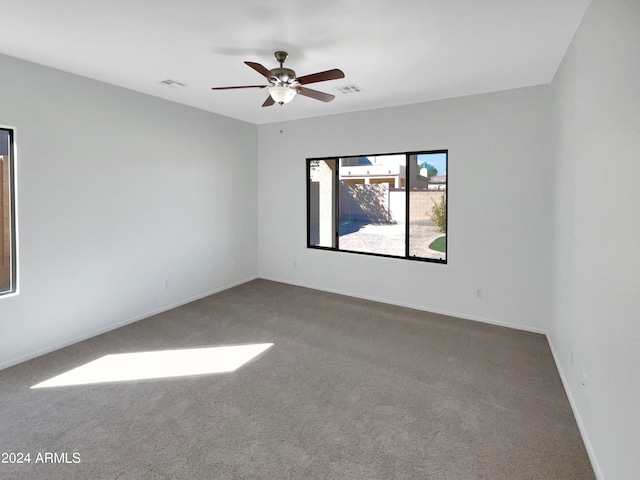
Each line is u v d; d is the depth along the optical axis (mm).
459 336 3926
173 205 4750
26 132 3264
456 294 4523
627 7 1662
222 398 2742
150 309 4535
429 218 4832
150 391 2830
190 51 3021
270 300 5156
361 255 5258
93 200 3836
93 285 3879
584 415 2291
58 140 3500
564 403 2680
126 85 3979
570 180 2809
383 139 4879
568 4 2271
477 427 2404
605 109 1971
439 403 2684
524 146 3961
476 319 4406
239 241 5918
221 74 3602
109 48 2977
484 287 4324
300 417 2512
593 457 2057
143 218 4375
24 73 3227
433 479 1969
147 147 4363
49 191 3457
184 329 4094
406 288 4895
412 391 2848
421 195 4848
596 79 2131
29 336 3369
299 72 3496
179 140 4766
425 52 3025
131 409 2592
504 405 2654
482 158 4211
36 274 3396
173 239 4781
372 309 4797
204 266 5289
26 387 2873
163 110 4520
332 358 3410
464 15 2416
